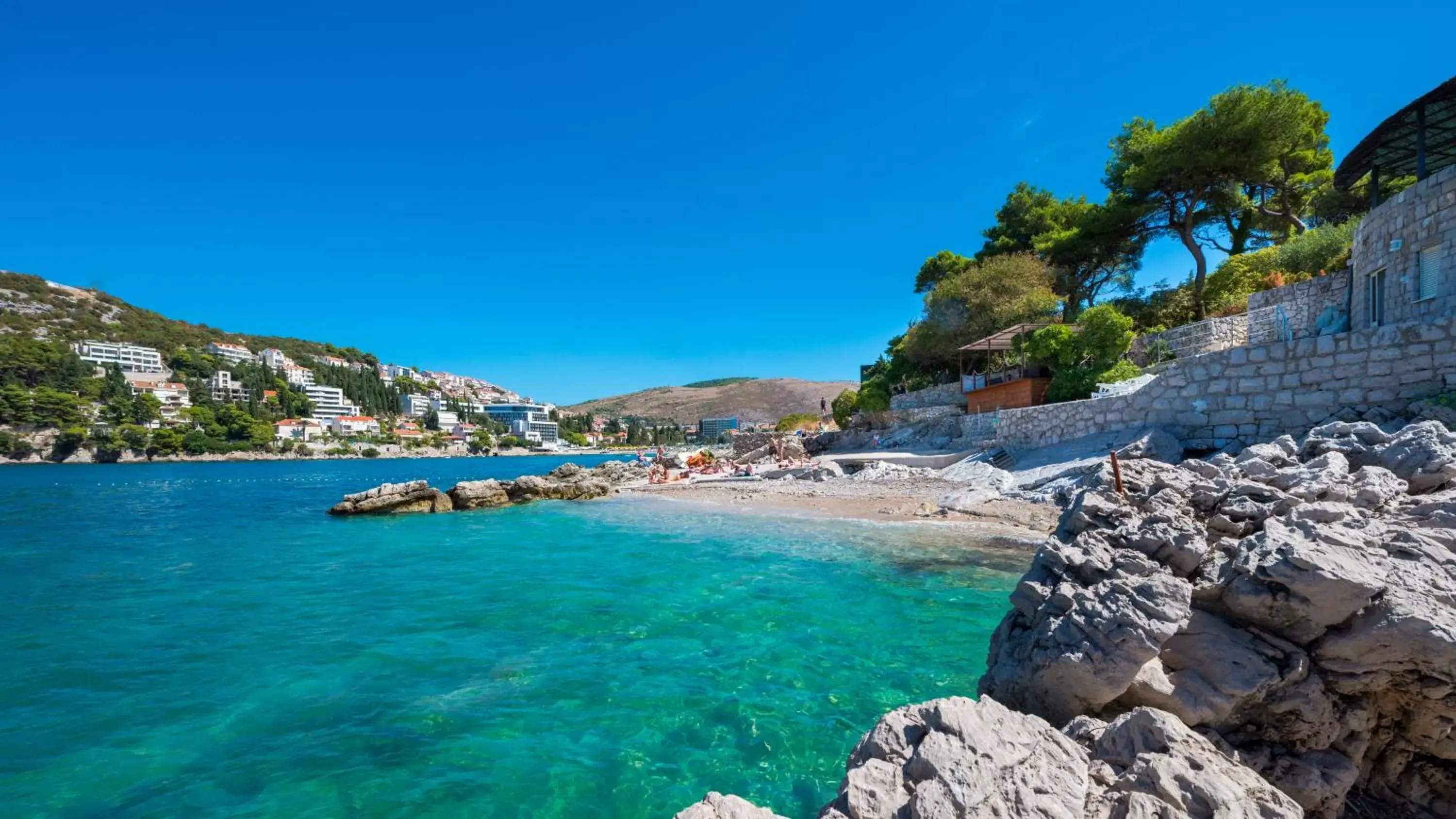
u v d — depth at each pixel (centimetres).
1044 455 2244
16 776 588
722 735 650
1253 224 3597
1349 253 2289
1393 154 1795
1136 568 520
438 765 602
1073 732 455
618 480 4300
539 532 2112
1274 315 2359
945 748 382
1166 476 643
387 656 900
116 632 1031
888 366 5488
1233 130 2995
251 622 1080
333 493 4375
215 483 5628
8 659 899
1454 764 454
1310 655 459
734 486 3334
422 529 2269
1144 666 478
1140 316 3594
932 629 960
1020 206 5084
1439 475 582
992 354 3672
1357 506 549
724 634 966
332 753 628
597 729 670
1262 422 1579
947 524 1839
